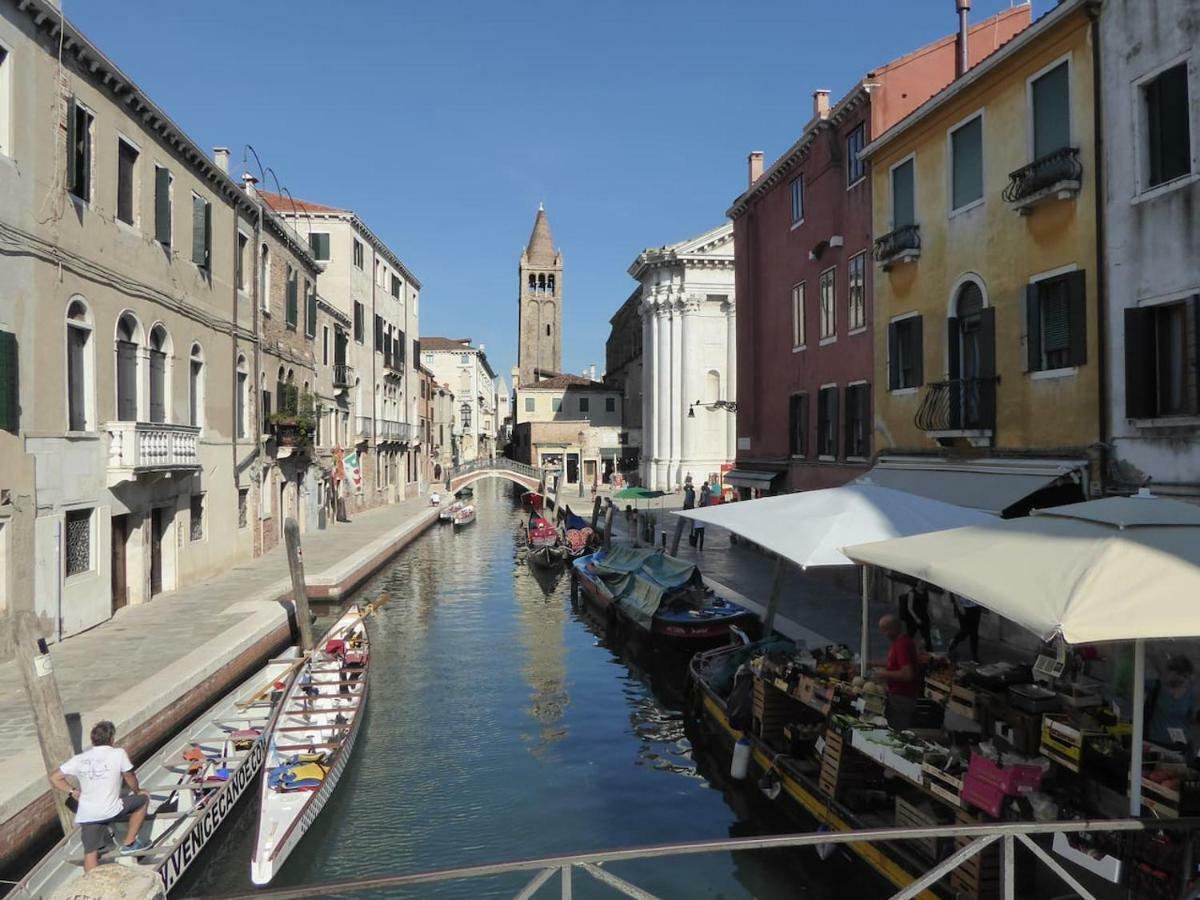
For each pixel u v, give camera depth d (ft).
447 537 124.88
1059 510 21.15
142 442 52.29
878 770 27.45
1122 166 37.50
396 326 160.45
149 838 27.37
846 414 64.75
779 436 79.87
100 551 49.65
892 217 57.06
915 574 21.22
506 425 391.45
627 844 30.37
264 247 84.33
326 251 125.70
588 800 34.04
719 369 160.15
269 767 32.86
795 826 29.89
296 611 56.49
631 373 214.07
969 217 48.32
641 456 179.11
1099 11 38.60
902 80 60.85
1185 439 34.50
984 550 20.35
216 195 69.36
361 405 134.82
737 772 33.58
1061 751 21.42
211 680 41.50
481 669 53.72
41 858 26.61
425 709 45.68
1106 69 38.34
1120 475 37.65
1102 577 16.83
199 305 65.72
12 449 40.75
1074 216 40.27
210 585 64.95
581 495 175.52
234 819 31.27
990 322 46.21
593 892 26.86
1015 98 44.29
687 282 158.61
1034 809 20.33
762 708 33.42
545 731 42.22
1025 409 43.80
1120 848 18.95
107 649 43.83
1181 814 17.88
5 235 40.27
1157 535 18.21
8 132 40.75
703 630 52.54
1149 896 18.30
